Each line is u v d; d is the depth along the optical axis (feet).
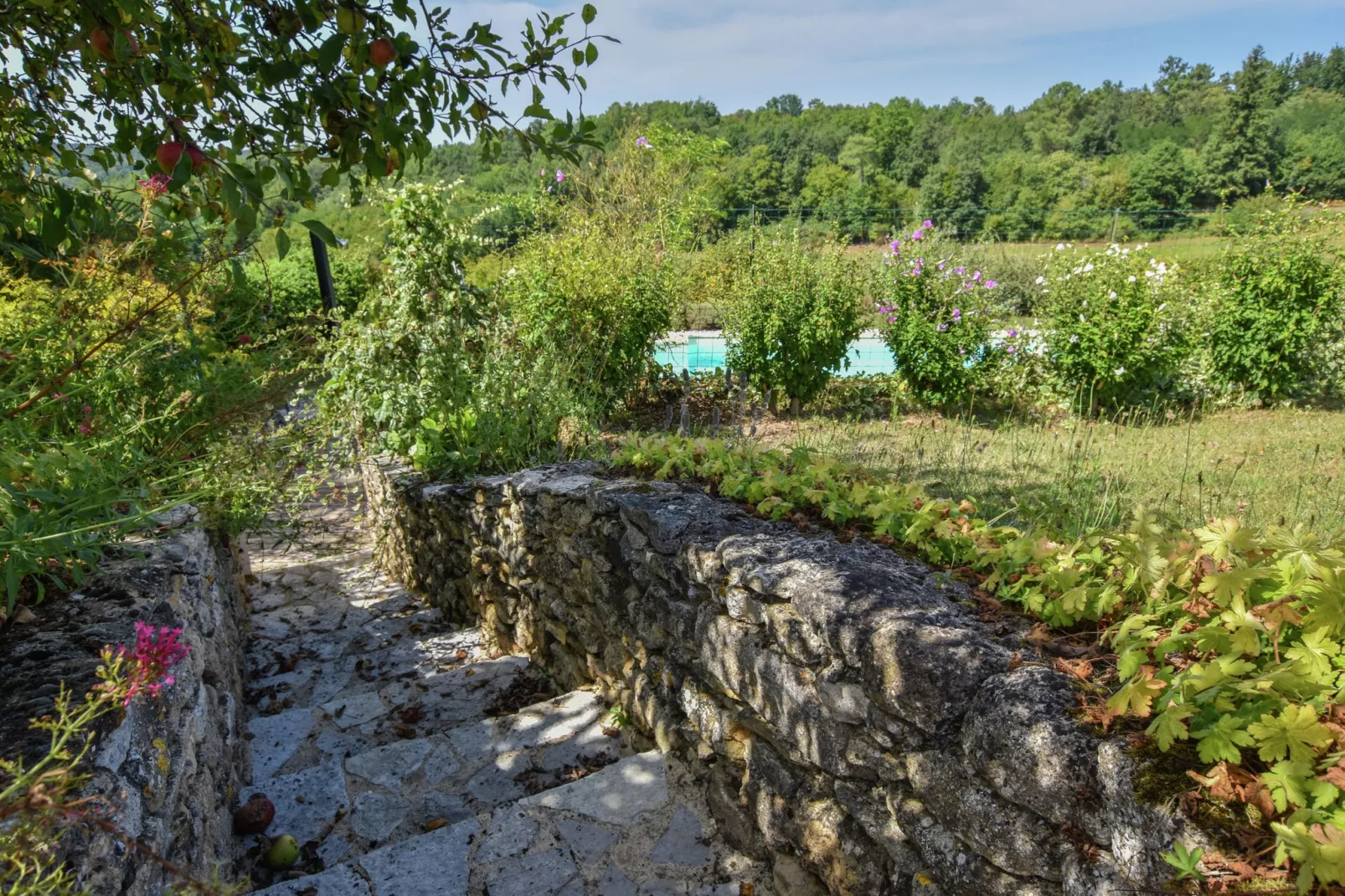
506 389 16.33
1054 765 4.38
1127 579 5.56
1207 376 30.27
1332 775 3.42
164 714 5.72
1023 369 30.60
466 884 7.22
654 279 29.66
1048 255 30.48
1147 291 27.61
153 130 7.22
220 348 11.97
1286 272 28.02
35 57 8.12
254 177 6.56
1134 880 3.83
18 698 4.72
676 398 30.17
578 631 11.37
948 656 5.33
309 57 7.25
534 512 12.18
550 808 8.25
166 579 6.91
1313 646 4.17
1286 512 13.91
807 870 6.87
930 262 29.32
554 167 45.57
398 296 16.98
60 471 6.15
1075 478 14.35
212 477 9.78
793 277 28.63
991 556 6.82
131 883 4.49
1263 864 3.32
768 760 7.32
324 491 25.36
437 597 16.55
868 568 7.08
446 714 11.54
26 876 3.42
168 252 8.80
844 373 37.32
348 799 9.05
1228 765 3.78
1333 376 30.32
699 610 8.36
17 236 7.88
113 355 8.29
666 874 7.38
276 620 16.06
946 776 5.24
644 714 9.69
